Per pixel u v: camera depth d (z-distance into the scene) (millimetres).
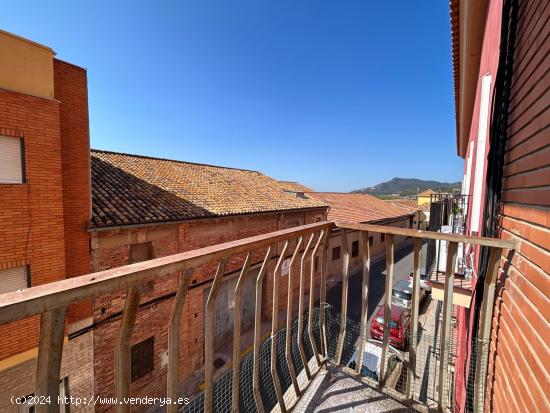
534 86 1675
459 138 10250
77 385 5871
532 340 1424
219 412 3990
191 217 8000
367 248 2139
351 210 20391
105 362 6379
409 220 27484
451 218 6875
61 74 5852
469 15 4117
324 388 2100
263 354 5434
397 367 2867
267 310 11609
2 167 4973
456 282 3906
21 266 5176
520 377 1540
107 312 6371
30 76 5246
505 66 2332
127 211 7012
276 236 1624
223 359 8906
